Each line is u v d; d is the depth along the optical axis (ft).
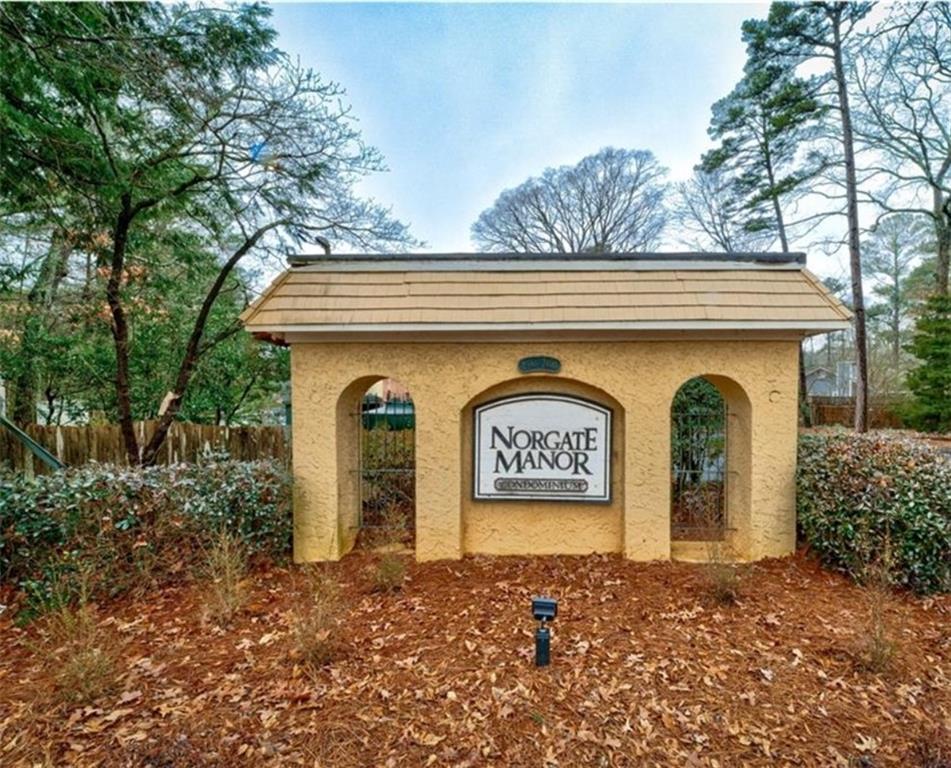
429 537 17.33
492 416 17.52
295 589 15.21
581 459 17.39
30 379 33.71
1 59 16.33
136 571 14.98
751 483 16.79
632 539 17.01
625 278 17.02
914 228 76.69
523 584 15.25
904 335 78.69
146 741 8.70
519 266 17.83
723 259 17.70
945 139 50.21
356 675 10.62
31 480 16.47
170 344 36.32
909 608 13.37
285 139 24.53
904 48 46.26
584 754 8.41
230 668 10.96
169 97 20.20
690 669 10.66
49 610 13.37
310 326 16.20
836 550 15.47
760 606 13.43
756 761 8.21
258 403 50.08
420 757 8.38
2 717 9.41
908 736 8.70
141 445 33.01
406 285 17.16
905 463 15.98
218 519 16.24
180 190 24.40
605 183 77.36
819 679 10.28
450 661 11.11
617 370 16.89
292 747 8.58
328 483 17.44
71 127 19.51
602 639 11.94
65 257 30.76
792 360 16.58
